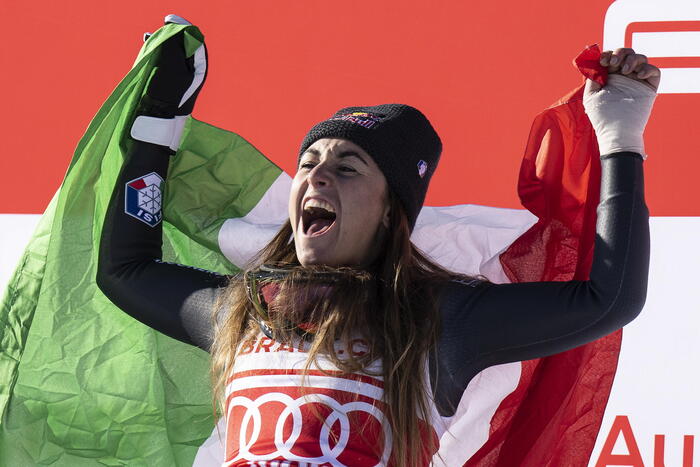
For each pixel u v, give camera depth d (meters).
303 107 10.34
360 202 6.58
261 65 10.41
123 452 7.87
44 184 10.41
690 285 9.15
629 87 6.76
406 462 6.12
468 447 7.76
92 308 7.78
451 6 10.14
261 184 8.53
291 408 6.00
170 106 7.72
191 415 8.00
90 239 7.77
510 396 7.73
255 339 6.37
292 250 7.21
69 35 10.62
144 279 7.21
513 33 10.02
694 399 8.98
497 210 8.33
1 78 10.59
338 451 5.90
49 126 10.51
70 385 7.73
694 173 9.38
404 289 6.49
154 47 7.49
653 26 9.66
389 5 10.27
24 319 7.41
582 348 7.50
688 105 9.48
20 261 7.50
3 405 7.34
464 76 10.07
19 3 10.62
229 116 10.38
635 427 9.04
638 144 6.66
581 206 7.56
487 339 6.38
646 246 6.41
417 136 6.96
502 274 8.05
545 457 7.52
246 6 10.48
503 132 9.95
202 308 6.95
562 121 7.53
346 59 10.31
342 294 6.29
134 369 7.91
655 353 9.09
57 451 7.66
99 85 10.55
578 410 7.61
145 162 7.59
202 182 8.44
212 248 8.41
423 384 6.25
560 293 6.36
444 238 8.35
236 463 6.00
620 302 6.22
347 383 6.06
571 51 9.90
